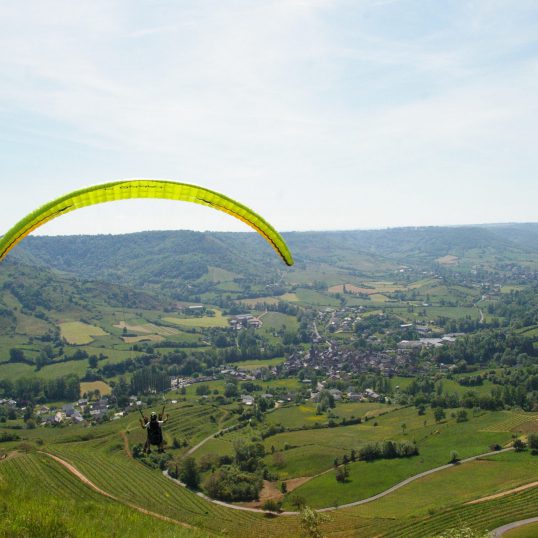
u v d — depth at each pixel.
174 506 70.44
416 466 91.62
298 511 76.88
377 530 66.06
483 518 64.12
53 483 72.50
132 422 119.38
